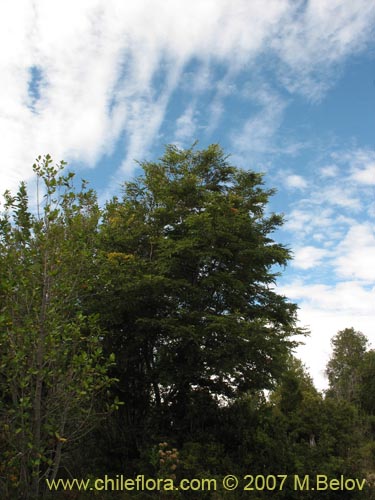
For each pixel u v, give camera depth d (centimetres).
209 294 1307
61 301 716
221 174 1652
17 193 780
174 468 922
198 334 1138
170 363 1225
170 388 1313
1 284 643
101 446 1155
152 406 1310
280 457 1066
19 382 645
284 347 1233
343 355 5812
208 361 1206
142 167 1560
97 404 1020
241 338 1153
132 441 1212
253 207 1524
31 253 703
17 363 627
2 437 651
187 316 1187
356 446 1240
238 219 1313
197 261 1305
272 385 1316
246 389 1314
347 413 1323
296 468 1045
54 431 687
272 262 1415
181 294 1262
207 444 1074
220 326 1114
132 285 1147
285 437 1161
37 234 718
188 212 1412
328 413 1323
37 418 662
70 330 726
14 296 677
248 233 1378
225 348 1151
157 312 1300
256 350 1207
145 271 1281
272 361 1252
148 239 1420
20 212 773
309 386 3244
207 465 1006
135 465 1073
